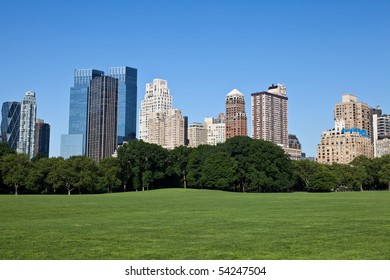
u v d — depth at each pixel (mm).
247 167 134375
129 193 105562
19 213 37344
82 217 33344
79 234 23047
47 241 20672
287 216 34000
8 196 85438
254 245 19562
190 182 141375
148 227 26234
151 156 139625
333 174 156125
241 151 136750
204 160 138750
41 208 44250
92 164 128750
